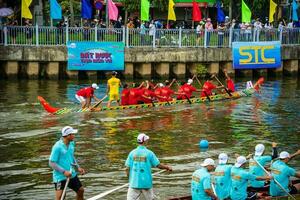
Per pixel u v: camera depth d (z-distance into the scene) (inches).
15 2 2810.0
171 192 1033.5
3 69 2496.3
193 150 1341.0
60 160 842.2
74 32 2508.6
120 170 1169.4
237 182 896.3
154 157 869.8
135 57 2581.2
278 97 2172.7
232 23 2817.4
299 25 3097.9
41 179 1107.3
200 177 843.4
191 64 2687.0
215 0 3100.4
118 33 2554.1
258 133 1537.9
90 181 1095.6
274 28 2827.3
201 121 1686.8
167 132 1526.8
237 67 2748.5
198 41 2657.5
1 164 1203.2
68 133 841.5
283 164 944.9
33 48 2460.6
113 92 1849.2
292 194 960.9
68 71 2536.9
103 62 2554.1
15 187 1056.8
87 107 1785.2
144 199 871.7
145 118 1713.8
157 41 2600.9
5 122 1606.8
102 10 3186.5
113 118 1702.8
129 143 1391.5
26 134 1466.5
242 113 1828.2
